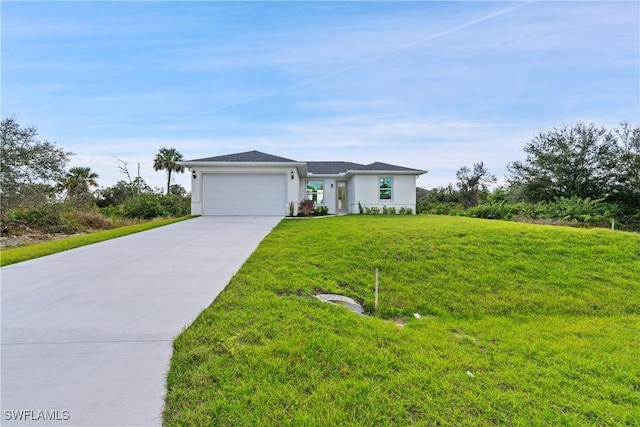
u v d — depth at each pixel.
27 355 3.29
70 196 18.36
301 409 2.55
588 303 5.42
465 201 35.53
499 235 9.02
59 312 4.39
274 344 3.48
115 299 4.89
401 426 2.40
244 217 16.38
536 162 22.94
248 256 7.69
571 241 8.52
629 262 7.20
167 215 21.27
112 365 3.10
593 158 21.41
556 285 6.04
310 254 7.45
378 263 6.81
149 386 2.79
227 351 3.35
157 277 6.04
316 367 3.12
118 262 7.23
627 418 2.57
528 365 3.37
